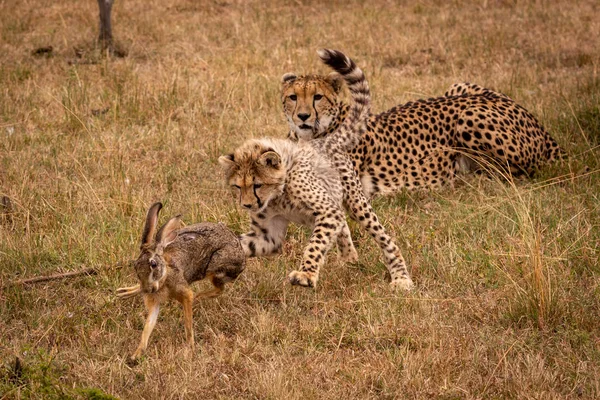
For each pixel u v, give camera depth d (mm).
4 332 8820
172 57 20453
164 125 15617
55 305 9461
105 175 13242
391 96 17453
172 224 8070
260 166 9648
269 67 19469
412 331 8844
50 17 23938
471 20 23953
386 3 26453
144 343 8227
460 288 9859
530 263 9719
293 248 11023
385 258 10289
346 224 10617
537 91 17469
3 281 9828
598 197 12094
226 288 9844
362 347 8742
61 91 17203
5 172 13242
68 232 10945
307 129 12852
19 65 18922
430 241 10992
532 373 7922
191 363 8156
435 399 7691
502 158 13273
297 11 25531
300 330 8938
